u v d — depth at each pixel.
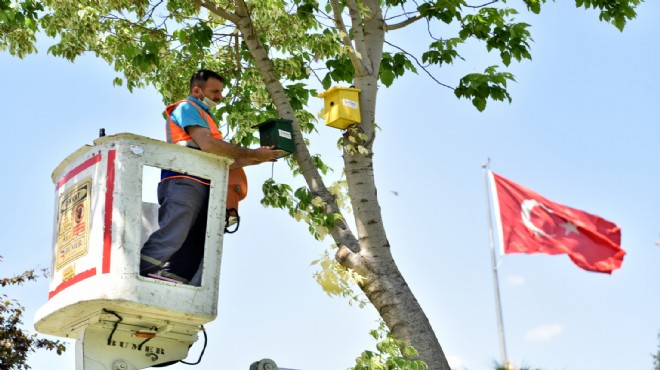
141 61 10.43
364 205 8.59
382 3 11.51
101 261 6.58
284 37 10.70
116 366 6.86
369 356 7.80
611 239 15.10
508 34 11.19
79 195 6.88
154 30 10.55
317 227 8.43
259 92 10.95
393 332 8.22
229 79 11.12
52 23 10.41
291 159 10.88
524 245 15.27
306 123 11.18
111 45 11.02
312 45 9.70
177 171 6.91
